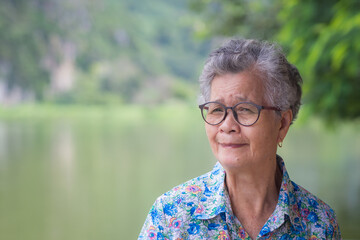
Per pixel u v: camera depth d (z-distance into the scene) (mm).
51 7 85688
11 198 18281
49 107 73812
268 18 7145
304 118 4277
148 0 98875
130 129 51875
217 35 7586
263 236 1318
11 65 75062
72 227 13453
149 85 84375
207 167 25094
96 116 70688
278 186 1427
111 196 18297
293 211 1353
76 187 20469
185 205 1315
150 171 24219
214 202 1314
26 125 56469
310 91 4262
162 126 56469
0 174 24203
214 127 1316
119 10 93438
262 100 1294
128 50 89250
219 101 1291
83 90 78875
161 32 92562
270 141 1318
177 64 90000
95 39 86812
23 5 81812
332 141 29344
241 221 1350
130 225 13586
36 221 14414
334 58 3676
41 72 78188
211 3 7609
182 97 81812
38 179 22766
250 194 1351
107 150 34000
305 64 3979
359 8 3674
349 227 8055
